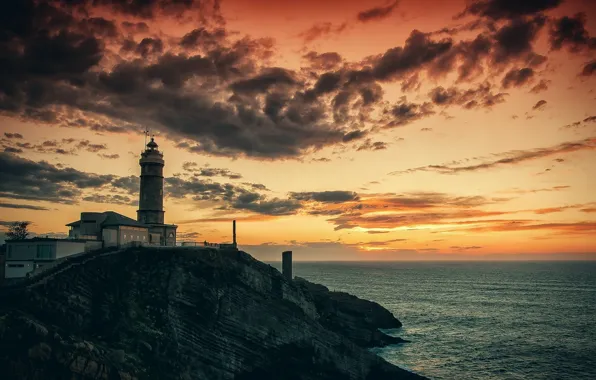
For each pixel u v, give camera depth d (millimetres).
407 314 173875
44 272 65750
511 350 116500
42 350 50000
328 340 85000
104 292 68312
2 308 54750
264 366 75812
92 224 82438
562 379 93688
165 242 95562
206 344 71125
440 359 107000
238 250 87625
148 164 97625
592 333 139375
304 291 100812
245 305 78250
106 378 53438
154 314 69000
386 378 86625
